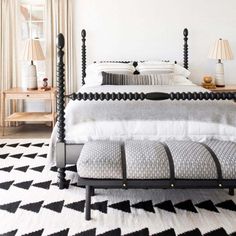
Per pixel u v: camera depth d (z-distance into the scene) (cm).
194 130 231
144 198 229
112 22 443
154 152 197
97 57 450
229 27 447
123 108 238
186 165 190
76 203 219
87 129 232
